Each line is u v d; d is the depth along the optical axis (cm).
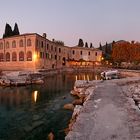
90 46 12631
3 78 3831
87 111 1037
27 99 2519
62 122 1528
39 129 1403
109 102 1242
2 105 2206
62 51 8431
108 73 3953
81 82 2567
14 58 6250
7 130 1400
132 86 2370
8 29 8131
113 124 835
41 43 6366
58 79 4938
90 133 741
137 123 845
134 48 8119
